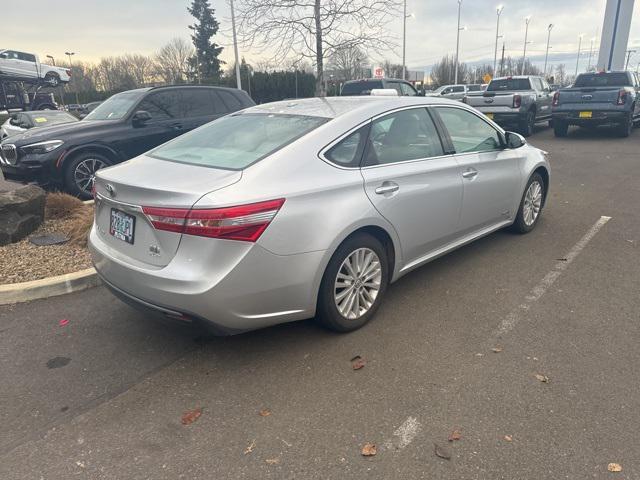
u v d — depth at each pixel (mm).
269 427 2658
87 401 2916
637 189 7918
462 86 28062
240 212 2793
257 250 2873
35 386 3064
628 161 10531
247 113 4160
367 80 13750
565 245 5348
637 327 3582
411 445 2500
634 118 15422
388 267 3824
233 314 2914
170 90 8406
